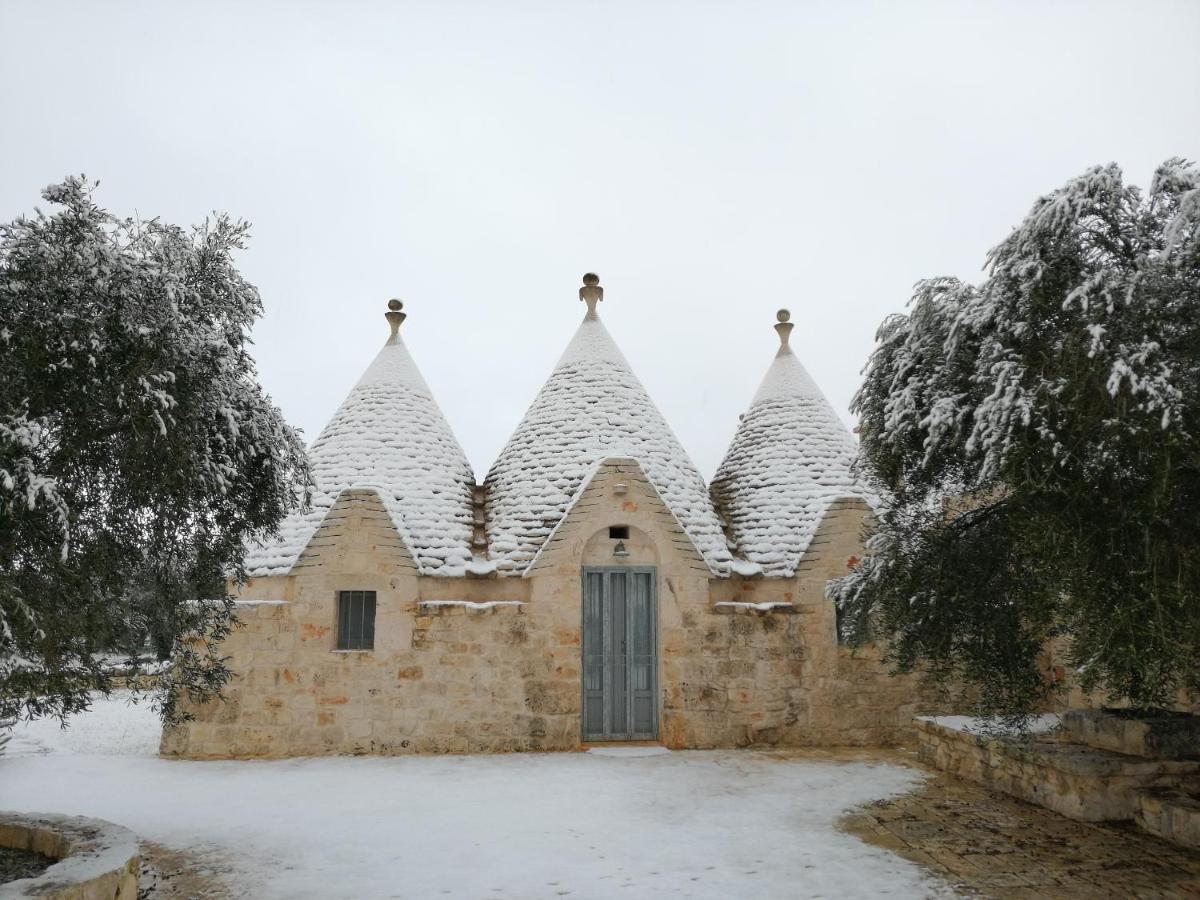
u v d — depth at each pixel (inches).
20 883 247.4
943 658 403.2
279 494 346.9
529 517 673.0
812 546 666.2
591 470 668.1
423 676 611.5
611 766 556.1
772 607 648.4
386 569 622.2
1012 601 384.5
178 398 283.7
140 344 271.3
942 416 333.1
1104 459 283.6
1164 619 276.2
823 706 637.9
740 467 768.9
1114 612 285.6
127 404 265.9
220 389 300.4
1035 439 299.1
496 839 382.9
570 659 625.0
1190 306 293.0
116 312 269.7
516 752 607.5
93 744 680.4
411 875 332.5
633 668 645.3
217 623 377.7
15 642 263.9
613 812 432.5
